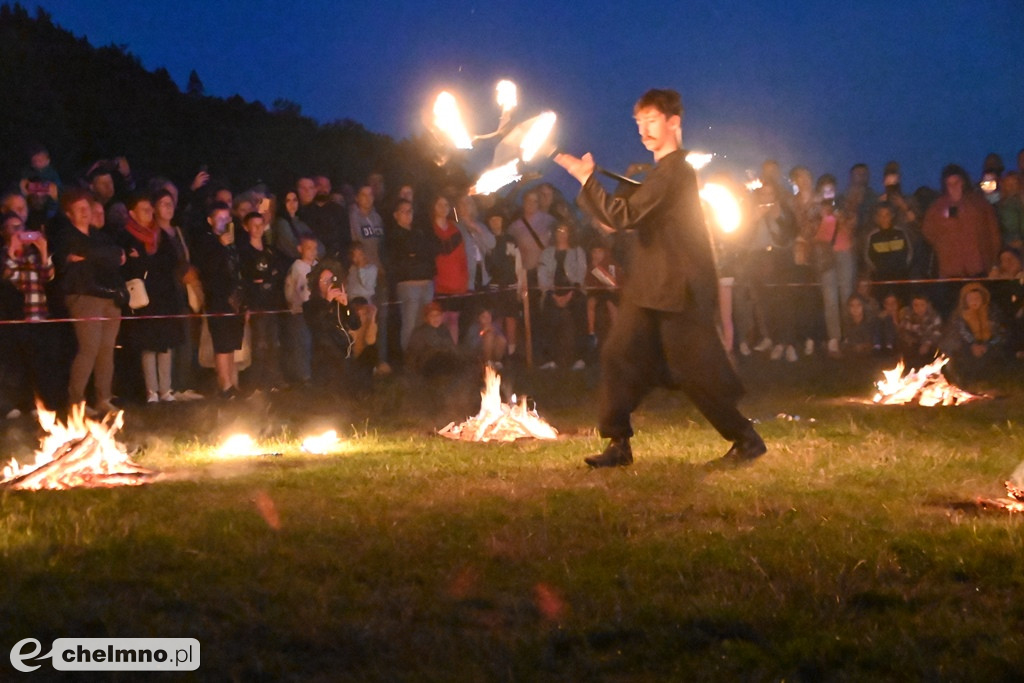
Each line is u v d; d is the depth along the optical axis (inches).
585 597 203.9
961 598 203.5
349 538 244.7
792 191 684.7
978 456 338.3
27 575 214.8
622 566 222.8
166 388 512.7
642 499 279.7
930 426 412.2
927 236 673.6
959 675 170.6
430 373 543.8
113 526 252.7
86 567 222.1
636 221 313.0
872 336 672.4
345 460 350.3
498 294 635.5
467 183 714.8
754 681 171.6
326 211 575.2
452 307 606.9
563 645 184.7
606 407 329.7
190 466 346.9
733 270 666.2
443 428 435.2
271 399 519.2
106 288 451.5
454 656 179.9
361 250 575.5
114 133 713.0
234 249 527.8
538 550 232.4
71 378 451.8
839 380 586.9
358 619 193.9
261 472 327.3
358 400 522.3
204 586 210.4
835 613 194.5
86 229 454.0
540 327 652.1
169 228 511.5
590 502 275.4
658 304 316.8
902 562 222.5
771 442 373.7
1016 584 209.9
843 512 262.4
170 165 718.5
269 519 260.1
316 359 533.3
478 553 230.5
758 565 218.7
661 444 374.9
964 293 631.8
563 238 650.2
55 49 769.6
